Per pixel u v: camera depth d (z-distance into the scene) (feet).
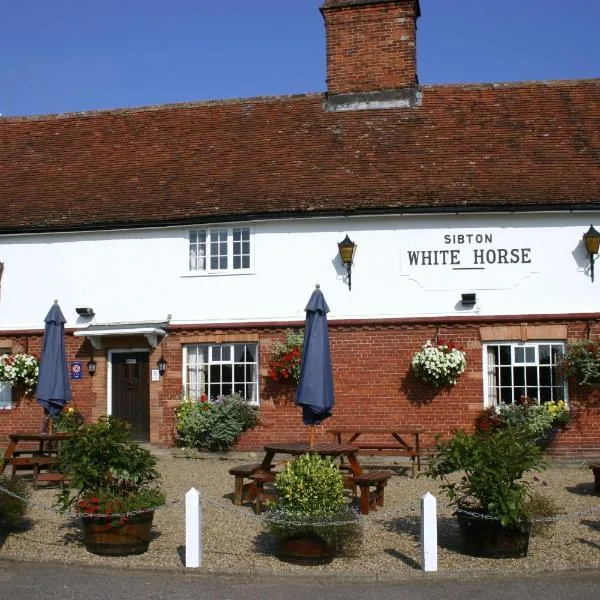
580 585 29.17
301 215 59.62
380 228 59.41
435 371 56.44
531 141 63.52
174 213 61.82
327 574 30.01
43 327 63.31
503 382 57.72
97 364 63.00
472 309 58.08
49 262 63.93
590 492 46.03
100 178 67.21
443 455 34.24
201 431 59.26
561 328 57.11
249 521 38.47
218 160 66.33
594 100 67.41
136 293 62.54
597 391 56.49
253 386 60.85
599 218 57.62
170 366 61.46
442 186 59.62
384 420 58.23
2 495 36.24
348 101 68.23
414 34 68.28
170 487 47.65
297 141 66.39
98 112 74.38
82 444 33.68
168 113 72.69
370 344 58.90
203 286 61.57
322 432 58.90
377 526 37.47
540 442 56.59
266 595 28.14
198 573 30.50
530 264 57.88
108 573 30.68
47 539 34.86
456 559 32.09
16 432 63.21
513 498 31.53
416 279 58.70
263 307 60.49
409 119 66.44
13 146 72.69
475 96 68.08
